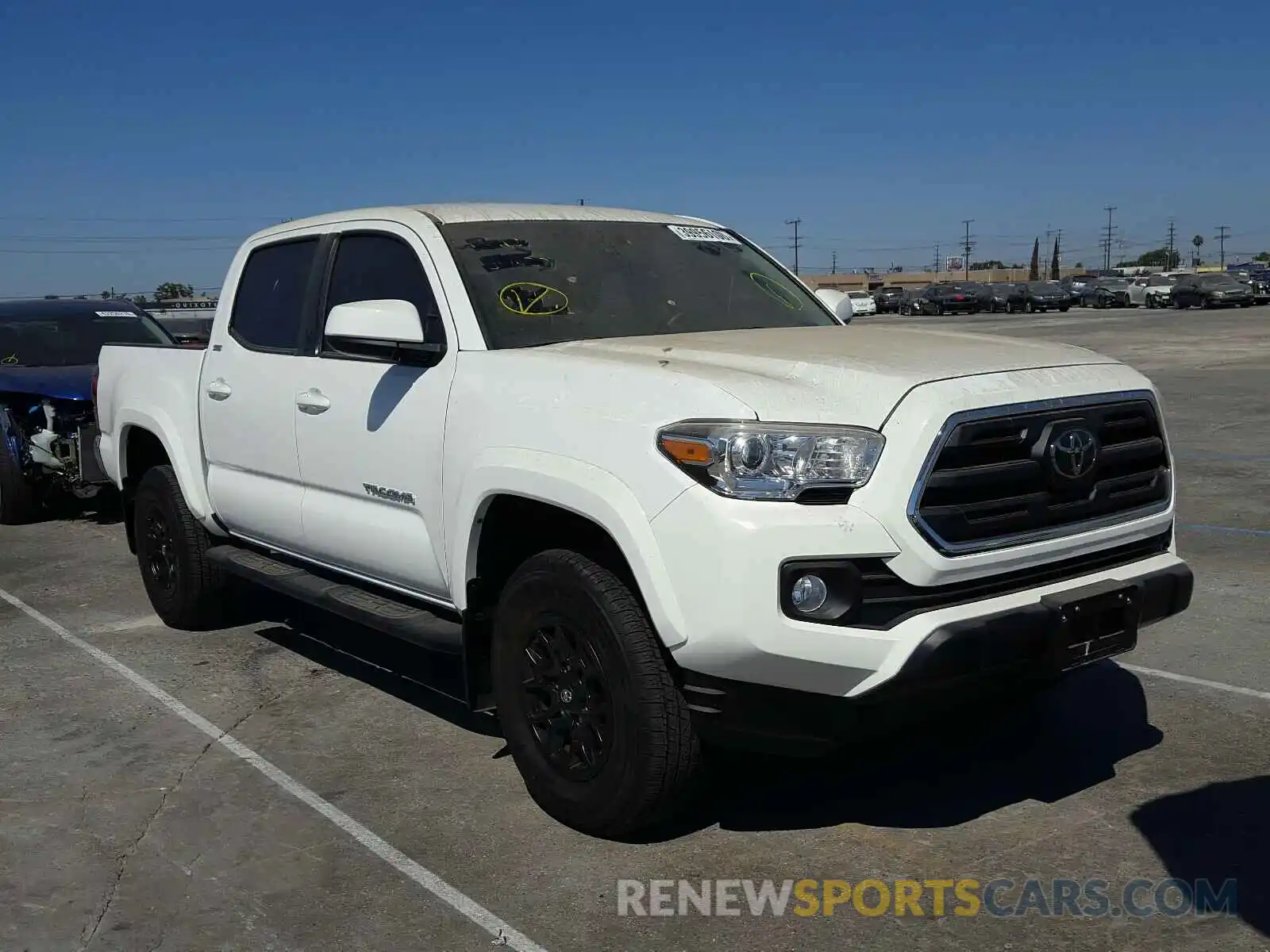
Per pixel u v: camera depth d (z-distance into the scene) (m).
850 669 3.24
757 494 3.24
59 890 3.61
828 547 3.20
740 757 4.41
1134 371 3.97
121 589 7.55
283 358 5.18
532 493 3.71
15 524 9.92
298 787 4.33
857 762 4.38
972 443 3.37
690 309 4.76
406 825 3.99
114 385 6.75
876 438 3.29
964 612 3.33
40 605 7.20
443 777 4.39
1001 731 4.64
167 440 6.04
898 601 3.30
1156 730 4.62
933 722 4.66
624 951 3.19
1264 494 9.59
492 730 4.87
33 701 5.38
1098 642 3.61
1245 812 3.88
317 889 3.57
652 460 3.39
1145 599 3.74
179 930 3.36
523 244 4.69
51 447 9.62
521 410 3.85
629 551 3.41
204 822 4.06
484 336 4.23
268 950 3.25
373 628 4.56
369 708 5.16
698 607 3.27
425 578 4.42
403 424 4.37
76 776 4.49
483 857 3.74
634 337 4.34
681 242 5.17
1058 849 3.68
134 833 3.98
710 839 3.81
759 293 5.09
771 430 3.26
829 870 3.59
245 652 6.04
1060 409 3.58
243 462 5.48
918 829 3.85
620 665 3.53
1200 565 7.28
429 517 4.29
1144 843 3.69
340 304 4.93
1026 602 3.46
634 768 3.54
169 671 5.76
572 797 3.80
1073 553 3.62
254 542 5.71
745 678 3.31
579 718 3.76
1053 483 3.53
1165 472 3.98
